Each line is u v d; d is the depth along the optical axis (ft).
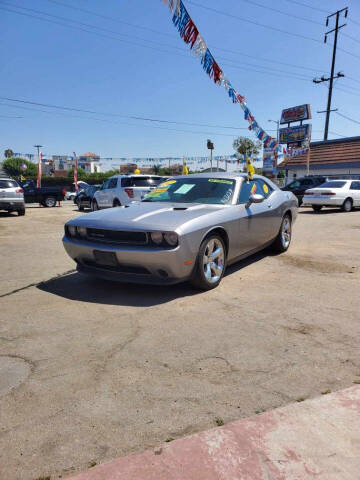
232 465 5.62
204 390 7.63
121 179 45.57
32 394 7.55
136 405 7.15
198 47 18.07
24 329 10.72
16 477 5.48
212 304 12.65
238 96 21.03
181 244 12.32
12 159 223.71
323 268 17.62
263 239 18.26
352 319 11.31
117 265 13.24
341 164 83.51
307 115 99.09
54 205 71.46
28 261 19.65
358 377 8.05
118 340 9.97
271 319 11.32
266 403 7.14
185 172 26.37
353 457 5.74
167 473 5.49
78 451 5.98
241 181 17.33
